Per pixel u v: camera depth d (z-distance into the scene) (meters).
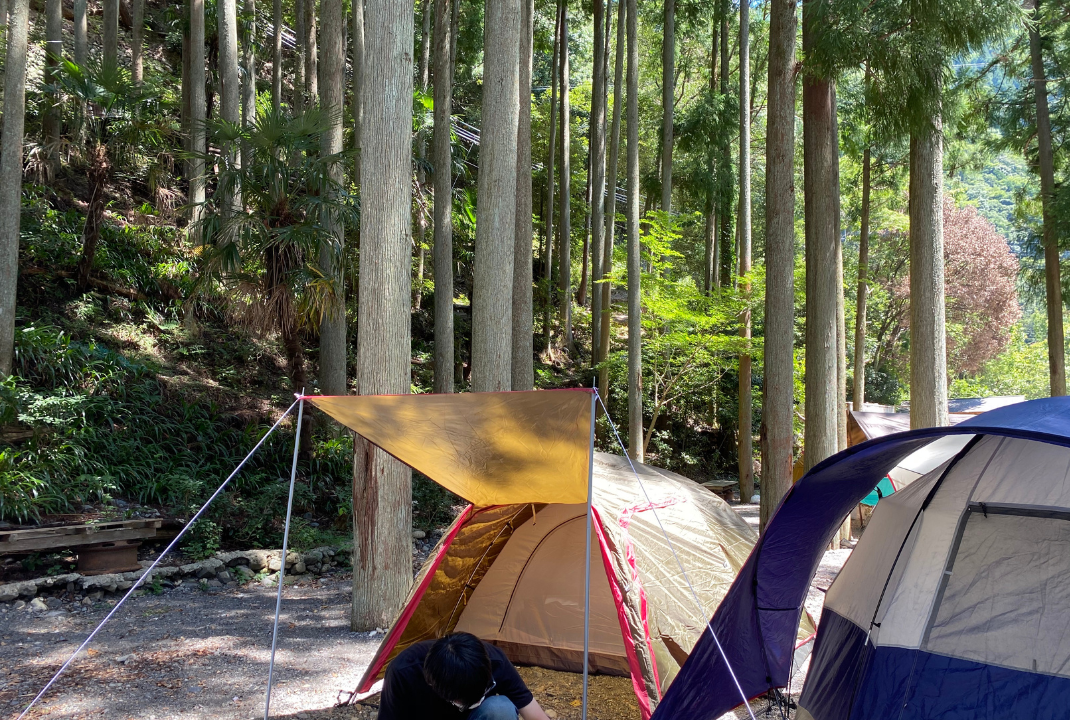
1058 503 3.48
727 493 16.39
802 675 5.31
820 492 3.81
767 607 4.25
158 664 5.38
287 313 9.27
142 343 11.26
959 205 26.34
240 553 8.38
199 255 11.67
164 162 13.99
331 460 10.81
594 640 5.49
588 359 19.81
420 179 16.72
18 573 7.26
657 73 22.73
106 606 6.95
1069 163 15.76
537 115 22.31
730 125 17.52
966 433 3.19
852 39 7.34
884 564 3.96
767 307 8.05
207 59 16.77
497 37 7.88
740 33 15.11
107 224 12.60
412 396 3.66
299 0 15.21
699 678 3.94
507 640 5.68
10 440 8.37
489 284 7.91
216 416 10.52
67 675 5.09
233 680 5.09
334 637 6.20
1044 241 13.96
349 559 9.11
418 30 22.92
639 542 4.75
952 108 9.06
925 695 3.41
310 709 4.61
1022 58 15.20
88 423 8.98
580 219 23.81
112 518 7.82
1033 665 3.26
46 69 11.09
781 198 7.97
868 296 21.61
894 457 3.74
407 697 2.75
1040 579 3.41
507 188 7.93
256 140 9.38
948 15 7.21
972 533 3.65
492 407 3.71
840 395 11.84
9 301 8.55
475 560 5.55
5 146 8.55
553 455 4.03
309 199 9.20
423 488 11.12
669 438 18.27
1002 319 25.61
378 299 6.25
